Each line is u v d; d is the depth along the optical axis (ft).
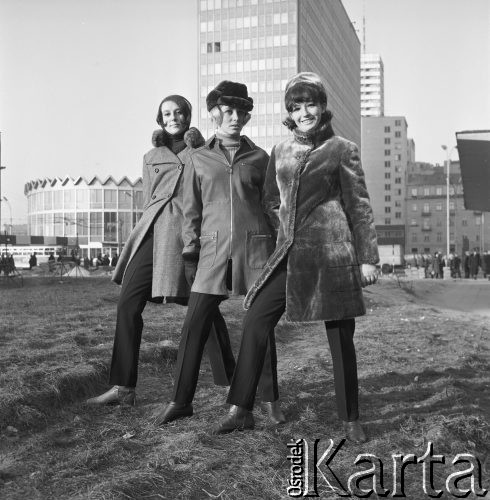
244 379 10.98
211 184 11.96
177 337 19.85
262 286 11.09
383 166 507.71
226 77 344.28
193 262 12.13
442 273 114.93
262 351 11.03
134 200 387.14
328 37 396.98
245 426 11.00
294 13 335.26
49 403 12.33
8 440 10.45
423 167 562.66
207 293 11.73
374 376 16.01
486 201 59.47
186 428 11.23
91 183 380.37
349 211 11.03
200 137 13.16
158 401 13.21
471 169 53.01
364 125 510.58
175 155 13.28
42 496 8.30
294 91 11.03
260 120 337.93
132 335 12.79
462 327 28.09
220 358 13.46
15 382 12.73
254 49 339.98
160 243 12.66
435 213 458.09
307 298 10.70
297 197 10.93
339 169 10.94
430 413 12.44
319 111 11.09
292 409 12.60
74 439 10.61
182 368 11.76
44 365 14.44
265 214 12.09
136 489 8.47
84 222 380.17
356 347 20.48
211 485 8.80
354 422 10.88
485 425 11.42
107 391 13.14
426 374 16.39
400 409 12.74
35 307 28.81
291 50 334.44
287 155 11.21
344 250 10.83
